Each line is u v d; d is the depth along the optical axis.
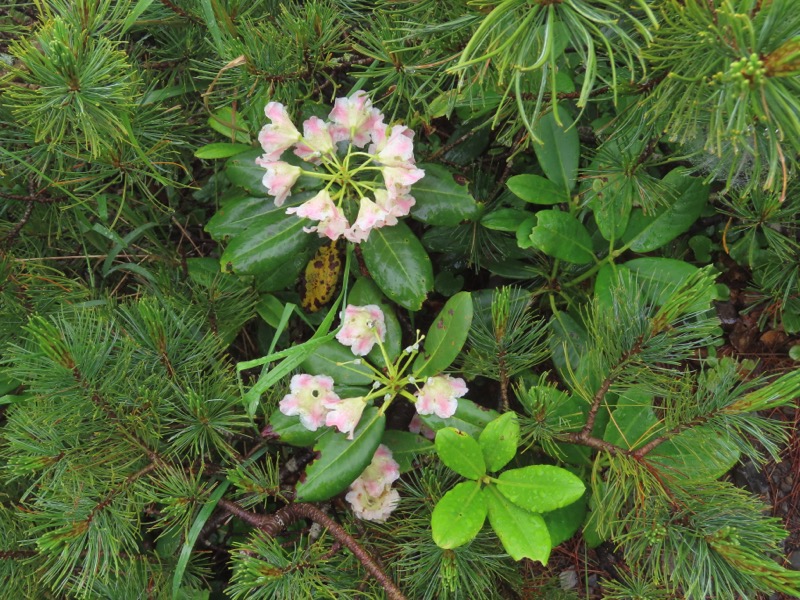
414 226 0.77
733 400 0.54
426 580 0.62
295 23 0.63
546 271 0.74
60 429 0.61
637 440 0.62
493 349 0.63
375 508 0.65
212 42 0.72
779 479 0.76
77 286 0.73
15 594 0.63
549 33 0.47
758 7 0.46
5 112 0.70
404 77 0.63
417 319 0.78
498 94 0.61
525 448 0.65
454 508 0.58
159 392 0.62
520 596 0.66
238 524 0.74
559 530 0.62
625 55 0.58
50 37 0.59
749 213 0.67
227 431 0.63
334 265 0.73
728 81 0.45
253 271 0.65
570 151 0.68
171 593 0.64
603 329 0.58
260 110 0.68
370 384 0.66
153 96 0.71
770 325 0.77
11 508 0.69
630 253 0.76
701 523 0.54
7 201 0.74
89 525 0.58
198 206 0.84
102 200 0.69
